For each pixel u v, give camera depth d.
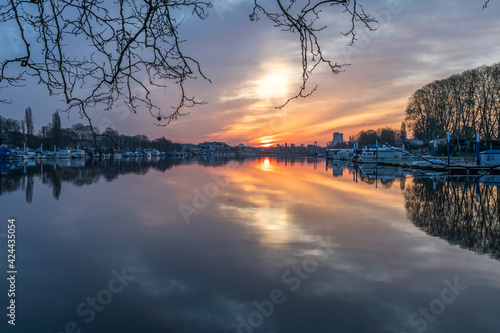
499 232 16.05
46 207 22.72
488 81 77.19
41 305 8.73
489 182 40.84
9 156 88.94
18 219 18.84
